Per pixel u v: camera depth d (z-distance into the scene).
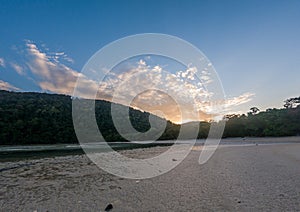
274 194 7.38
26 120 56.47
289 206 6.24
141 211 6.12
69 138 58.00
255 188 8.15
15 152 30.19
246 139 58.47
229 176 10.34
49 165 16.08
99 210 6.29
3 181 10.66
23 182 10.38
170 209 6.20
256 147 29.34
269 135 65.62
